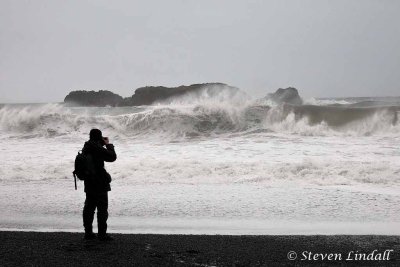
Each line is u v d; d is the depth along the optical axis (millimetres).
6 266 8023
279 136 30641
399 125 31672
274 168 18172
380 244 9570
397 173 17031
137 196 14562
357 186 15594
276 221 11656
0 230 10977
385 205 13000
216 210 12789
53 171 18984
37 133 34688
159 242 9758
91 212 9789
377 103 65312
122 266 8070
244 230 10914
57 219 12047
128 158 22609
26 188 16031
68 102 129125
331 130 31781
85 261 8352
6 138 33188
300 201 13625
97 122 36062
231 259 8562
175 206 13250
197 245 9531
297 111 34969
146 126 34812
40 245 9477
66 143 30359
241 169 18234
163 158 22359
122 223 11633
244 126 33969
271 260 8531
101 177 9625
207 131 33812
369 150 23766
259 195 14461
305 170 17469
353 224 11281
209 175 17656
